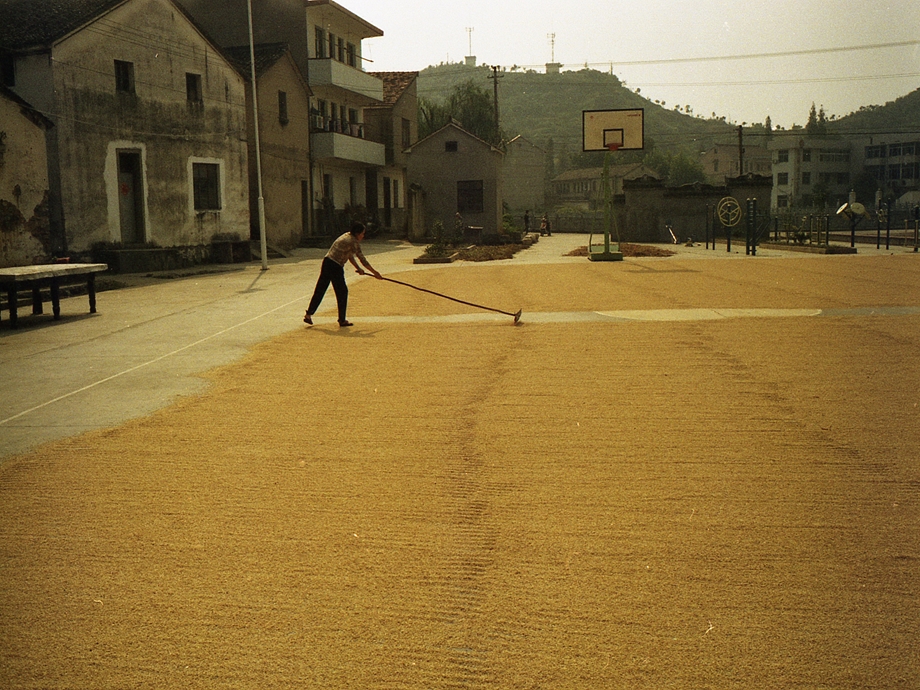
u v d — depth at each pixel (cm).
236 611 371
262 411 736
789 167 9438
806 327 1160
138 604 379
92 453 616
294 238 3631
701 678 314
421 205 4488
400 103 5012
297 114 3669
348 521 473
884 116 9762
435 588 389
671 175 11025
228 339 1149
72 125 2281
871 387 783
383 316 1357
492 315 1343
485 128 6538
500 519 472
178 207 2723
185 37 2741
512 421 684
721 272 2153
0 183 1975
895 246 3669
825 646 335
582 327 1189
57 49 2220
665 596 377
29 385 877
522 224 6506
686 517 470
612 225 4778
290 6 3869
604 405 731
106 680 320
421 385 830
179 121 2719
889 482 522
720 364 905
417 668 323
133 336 1212
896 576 394
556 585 389
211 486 538
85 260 2330
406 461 583
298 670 324
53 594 391
